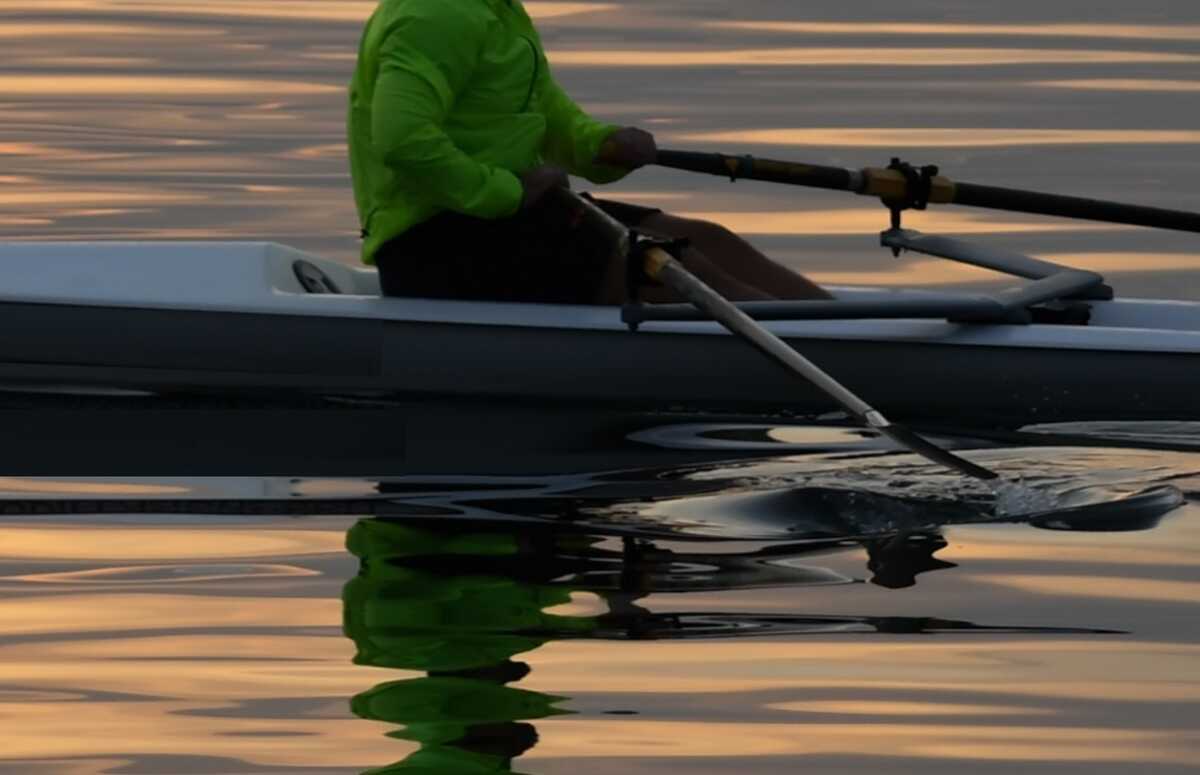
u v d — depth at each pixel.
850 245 29.14
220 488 17.53
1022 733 12.38
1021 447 18.86
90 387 21.11
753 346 18.17
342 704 12.75
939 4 57.88
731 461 18.28
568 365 20.41
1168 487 17.25
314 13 54.94
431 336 20.55
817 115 39.09
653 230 20.89
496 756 12.00
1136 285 26.34
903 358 20.22
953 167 34.03
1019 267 21.41
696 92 41.69
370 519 16.61
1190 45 48.94
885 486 17.38
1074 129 37.66
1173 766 11.93
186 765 11.94
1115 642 13.79
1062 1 58.41
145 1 57.66
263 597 14.72
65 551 15.88
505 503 17.00
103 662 13.53
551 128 21.61
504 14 20.52
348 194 32.06
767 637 13.90
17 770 11.91
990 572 15.21
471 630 14.01
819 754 12.09
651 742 12.22
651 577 15.09
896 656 13.56
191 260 21.16
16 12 55.44
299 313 20.70
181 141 36.59
